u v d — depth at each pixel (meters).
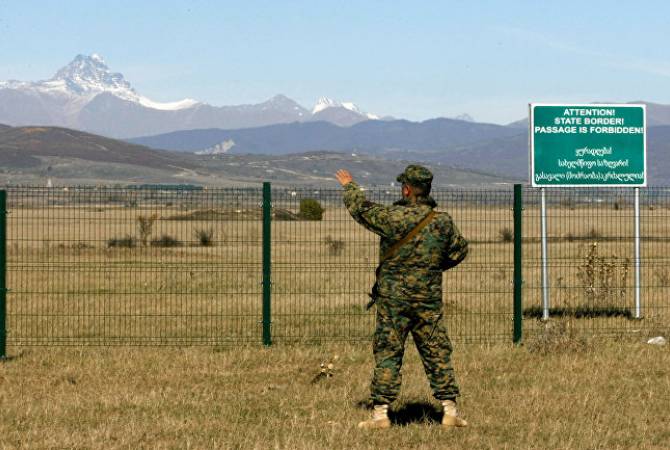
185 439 18.73
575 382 24.14
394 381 19.62
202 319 35.34
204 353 28.28
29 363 26.94
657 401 22.11
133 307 39.06
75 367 26.23
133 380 24.66
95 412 21.14
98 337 31.67
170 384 24.28
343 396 22.73
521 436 19.03
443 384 19.73
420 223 19.28
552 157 35.91
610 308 38.78
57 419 20.44
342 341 30.52
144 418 20.56
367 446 18.28
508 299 41.81
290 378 25.00
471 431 19.52
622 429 19.62
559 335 29.03
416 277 19.31
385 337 19.56
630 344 29.83
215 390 23.52
